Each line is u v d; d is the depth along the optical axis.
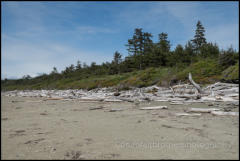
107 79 39.84
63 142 4.16
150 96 15.23
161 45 56.53
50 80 66.81
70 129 5.36
